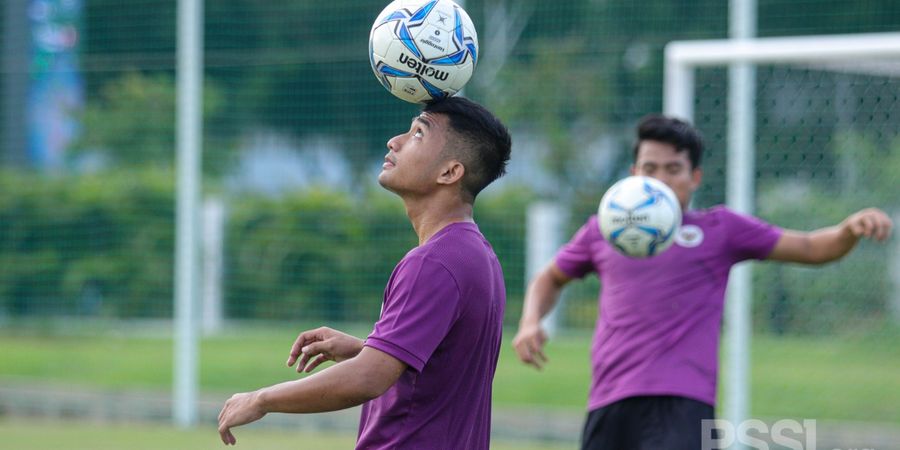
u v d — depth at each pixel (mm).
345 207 44406
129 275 49344
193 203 36406
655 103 53562
